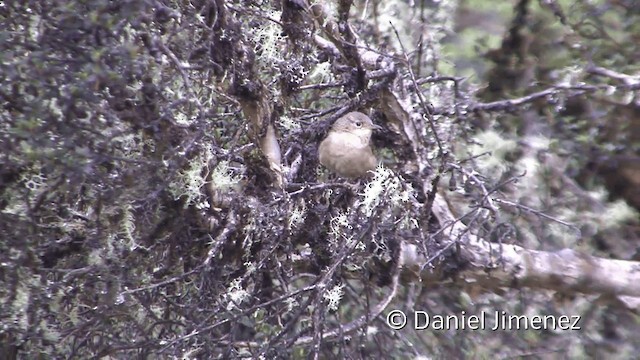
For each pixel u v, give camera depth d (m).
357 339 8.73
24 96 6.56
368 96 8.10
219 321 7.28
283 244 7.75
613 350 9.88
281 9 7.69
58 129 6.39
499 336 9.66
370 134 8.30
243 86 7.34
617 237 10.24
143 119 6.80
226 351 7.42
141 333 7.51
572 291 9.06
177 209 7.57
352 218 7.41
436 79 8.71
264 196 7.91
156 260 7.73
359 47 7.88
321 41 8.26
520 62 10.77
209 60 7.06
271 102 7.62
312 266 8.48
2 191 7.01
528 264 8.88
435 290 9.42
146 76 6.67
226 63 7.25
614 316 10.02
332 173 8.92
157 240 7.52
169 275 7.84
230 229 7.47
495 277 8.84
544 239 9.87
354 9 9.80
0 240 7.00
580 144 10.35
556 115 10.43
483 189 7.88
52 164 6.38
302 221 7.57
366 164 8.27
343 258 7.23
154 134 6.88
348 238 7.40
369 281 8.65
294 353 8.52
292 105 8.94
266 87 7.55
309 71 8.21
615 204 9.95
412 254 8.57
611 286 8.99
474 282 8.81
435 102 9.15
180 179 7.12
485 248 8.71
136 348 7.45
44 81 6.27
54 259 7.49
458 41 10.87
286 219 7.46
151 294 7.55
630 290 8.94
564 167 10.18
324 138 8.48
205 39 7.18
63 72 6.27
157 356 7.66
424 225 7.77
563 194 10.05
